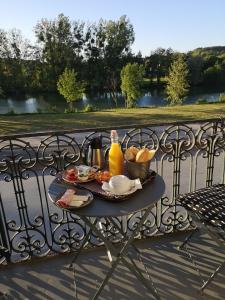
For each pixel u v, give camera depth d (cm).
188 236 254
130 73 2838
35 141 681
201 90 3875
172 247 244
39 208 397
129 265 181
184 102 2989
